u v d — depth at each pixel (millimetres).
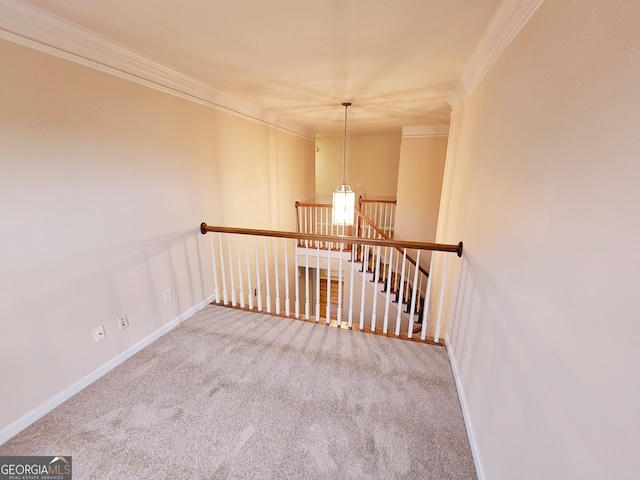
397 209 5094
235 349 2260
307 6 1352
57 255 1647
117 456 1408
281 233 2553
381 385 1883
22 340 1529
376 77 2338
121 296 2062
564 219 818
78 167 1714
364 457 1407
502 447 1133
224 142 3051
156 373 1984
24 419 1553
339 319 2604
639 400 527
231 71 2250
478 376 1494
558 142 878
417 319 4430
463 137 2385
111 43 1757
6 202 1414
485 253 1535
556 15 932
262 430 1550
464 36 1610
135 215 2117
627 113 592
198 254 2811
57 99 1580
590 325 676
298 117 4156
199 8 1378
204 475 1325
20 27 1389
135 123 2049
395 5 1333
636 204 554
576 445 705
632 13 590
